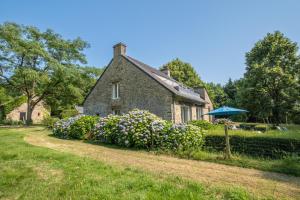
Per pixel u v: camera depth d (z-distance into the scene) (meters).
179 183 4.15
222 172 5.18
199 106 20.36
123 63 18.22
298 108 20.61
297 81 21.02
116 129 10.04
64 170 4.94
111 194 3.50
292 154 6.10
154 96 15.54
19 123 30.78
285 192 3.84
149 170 5.20
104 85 19.48
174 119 14.44
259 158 6.62
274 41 24.25
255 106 22.56
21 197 3.49
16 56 23.48
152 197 3.33
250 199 3.47
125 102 17.34
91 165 5.45
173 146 8.16
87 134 12.28
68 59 26.52
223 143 7.75
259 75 21.92
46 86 25.91
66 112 27.09
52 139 12.28
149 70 18.19
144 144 8.79
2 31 21.56
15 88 25.44
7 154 6.72
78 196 3.46
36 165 5.40
